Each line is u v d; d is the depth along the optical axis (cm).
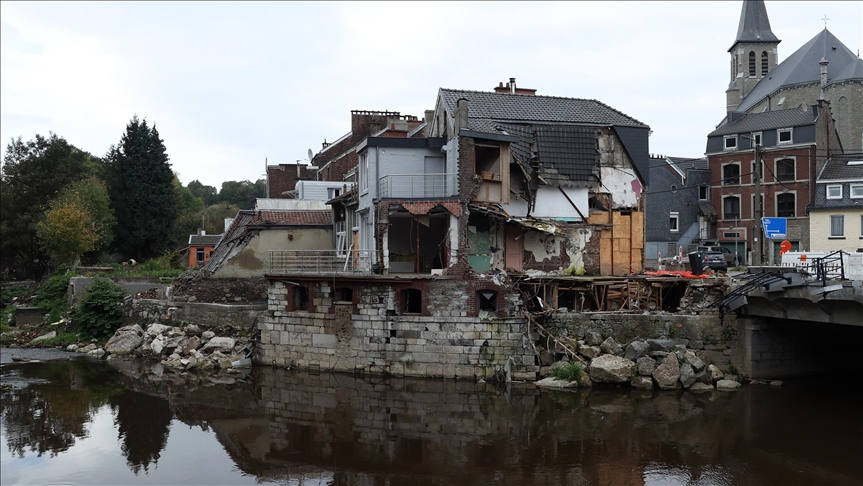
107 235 5906
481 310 2616
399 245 2977
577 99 3462
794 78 6762
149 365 3030
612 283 2705
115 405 2334
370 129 5091
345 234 3444
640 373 2453
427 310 2591
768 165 5384
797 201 5188
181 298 3525
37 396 2466
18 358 3191
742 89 8238
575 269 2997
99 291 3762
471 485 1589
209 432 2034
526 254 2950
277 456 1819
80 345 3525
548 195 3033
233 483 1636
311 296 2778
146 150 6519
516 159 2878
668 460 1733
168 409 2286
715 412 2145
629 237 3138
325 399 2369
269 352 2912
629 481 1598
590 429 1988
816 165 5134
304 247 3697
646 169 3203
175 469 1728
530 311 2672
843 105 6144
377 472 1691
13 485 1616
